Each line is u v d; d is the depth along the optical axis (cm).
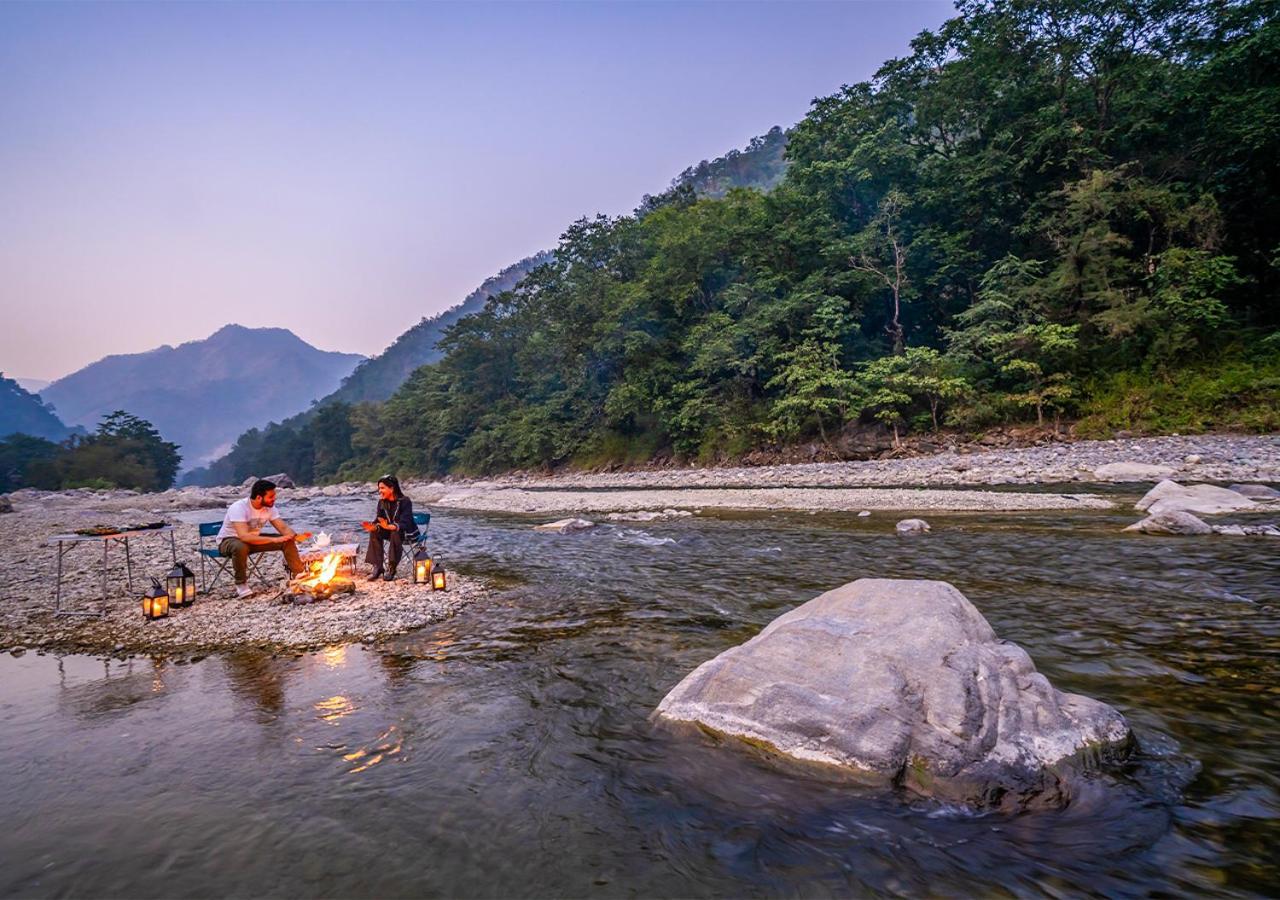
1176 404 2700
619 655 614
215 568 1146
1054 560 956
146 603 780
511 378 6669
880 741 364
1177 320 2855
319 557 1020
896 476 2453
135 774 402
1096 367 3030
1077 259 3039
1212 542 1005
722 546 1257
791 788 358
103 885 293
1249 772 354
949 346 3375
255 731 462
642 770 388
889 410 3262
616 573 1028
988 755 348
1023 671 395
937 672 387
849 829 320
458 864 302
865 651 412
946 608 439
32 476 7656
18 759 427
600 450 5000
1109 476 1995
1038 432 2966
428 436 7312
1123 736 377
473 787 374
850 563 1024
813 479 2666
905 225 3919
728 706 423
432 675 571
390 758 414
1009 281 3266
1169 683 486
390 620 754
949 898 267
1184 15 3388
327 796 369
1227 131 3064
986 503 1634
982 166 3650
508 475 5719
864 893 273
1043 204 3450
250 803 363
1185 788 340
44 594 974
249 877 296
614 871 294
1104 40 3484
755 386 4034
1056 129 3375
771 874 288
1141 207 3066
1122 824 312
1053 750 355
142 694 545
